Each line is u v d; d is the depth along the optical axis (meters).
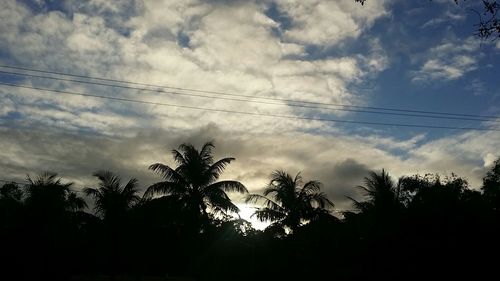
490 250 20.75
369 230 26.33
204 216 32.50
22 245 25.47
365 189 31.00
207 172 32.19
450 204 22.52
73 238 29.08
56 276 26.22
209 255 35.06
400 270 22.67
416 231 22.56
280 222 35.06
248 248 35.84
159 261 34.06
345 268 27.97
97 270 33.09
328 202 34.53
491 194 26.64
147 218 32.34
